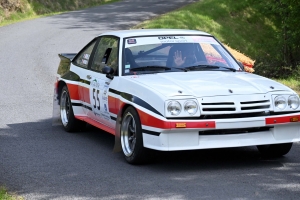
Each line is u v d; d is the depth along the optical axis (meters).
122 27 32.62
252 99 6.92
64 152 8.18
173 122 6.61
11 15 36.75
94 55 9.16
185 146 6.73
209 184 6.33
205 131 6.83
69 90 9.46
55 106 10.24
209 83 7.23
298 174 6.76
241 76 7.80
